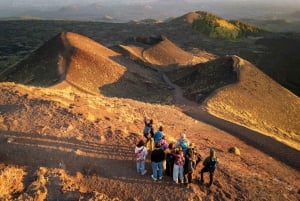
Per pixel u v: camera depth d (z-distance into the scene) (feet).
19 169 56.65
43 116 71.26
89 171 59.06
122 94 196.54
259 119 161.58
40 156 60.44
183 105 155.02
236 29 635.25
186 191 57.62
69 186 55.06
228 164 76.69
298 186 79.46
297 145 139.74
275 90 197.77
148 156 66.03
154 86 219.41
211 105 156.97
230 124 128.47
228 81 198.59
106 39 534.78
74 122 71.05
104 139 67.51
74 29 631.97
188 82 227.81
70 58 209.26
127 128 77.61
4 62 399.65
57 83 181.68
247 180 66.49
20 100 77.71
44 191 53.11
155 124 96.73
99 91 190.70
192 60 340.59
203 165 62.39
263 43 563.07
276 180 77.10
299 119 177.88
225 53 480.64
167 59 319.47
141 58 304.91
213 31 586.86
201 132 106.73
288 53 490.49
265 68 423.23
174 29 618.85
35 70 205.77
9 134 64.18
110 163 61.62
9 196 51.52
